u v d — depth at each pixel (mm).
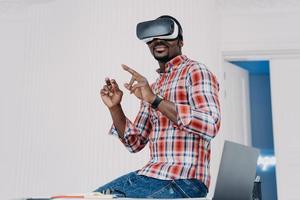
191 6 2787
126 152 2584
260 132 4551
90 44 2834
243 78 3451
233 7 3158
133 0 2830
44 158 2816
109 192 927
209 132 846
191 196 864
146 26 1016
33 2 3152
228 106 3145
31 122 2920
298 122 3047
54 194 2703
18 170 2859
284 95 3100
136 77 879
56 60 2979
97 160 2611
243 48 3102
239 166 797
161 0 2803
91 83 2760
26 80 3021
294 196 2936
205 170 956
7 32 3469
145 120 1178
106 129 2658
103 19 2850
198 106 888
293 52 3059
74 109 2766
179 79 988
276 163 3023
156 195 863
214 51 2836
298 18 3072
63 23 3000
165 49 1035
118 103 1140
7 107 3324
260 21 3121
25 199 1065
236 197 775
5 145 3246
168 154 964
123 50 2764
